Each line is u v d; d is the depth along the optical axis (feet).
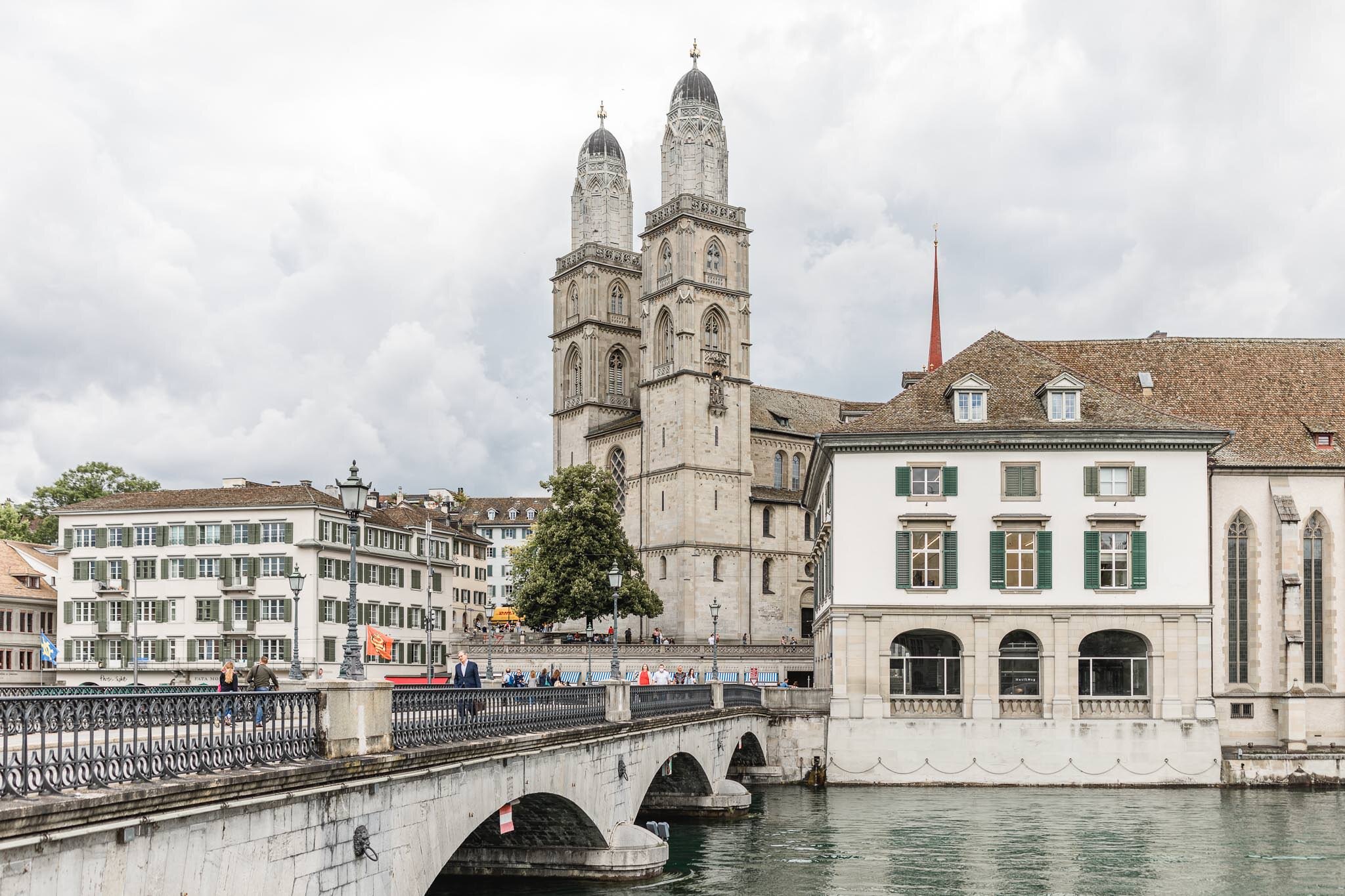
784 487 422.41
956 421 202.90
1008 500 197.88
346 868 63.67
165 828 49.14
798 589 404.77
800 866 129.59
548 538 333.21
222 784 51.88
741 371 399.03
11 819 40.78
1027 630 195.83
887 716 196.34
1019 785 192.54
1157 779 191.11
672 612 381.60
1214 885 122.42
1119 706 194.59
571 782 102.78
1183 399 227.81
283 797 57.11
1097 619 195.11
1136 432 196.54
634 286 442.50
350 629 68.90
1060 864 131.44
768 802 178.29
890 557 198.70
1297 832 151.33
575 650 330.75
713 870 127.24
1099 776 191.72
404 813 70.79
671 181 399.85
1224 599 208.85
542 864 118.01
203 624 323.78
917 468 199.82
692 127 398.21
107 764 47.06
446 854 77.10
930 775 194.08
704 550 382.01
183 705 51.75
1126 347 238.89
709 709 162.81
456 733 81.10
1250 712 206.90
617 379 436.35
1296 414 224.33
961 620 196.75
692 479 381.81
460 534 471.62
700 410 386.52
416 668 370.32
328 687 63.16
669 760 145.38
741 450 395.34
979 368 213.46
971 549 197.77
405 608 366.43
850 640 198.18
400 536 367.04
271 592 319.06
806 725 197.98
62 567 334.65
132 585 329.52
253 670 98.12
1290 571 206.08
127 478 450.30
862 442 199.93
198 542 325.83
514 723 91.71
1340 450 215.51
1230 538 210.59
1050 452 198.18
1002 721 193.98
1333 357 234.38
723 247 399.24
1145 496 197.06
